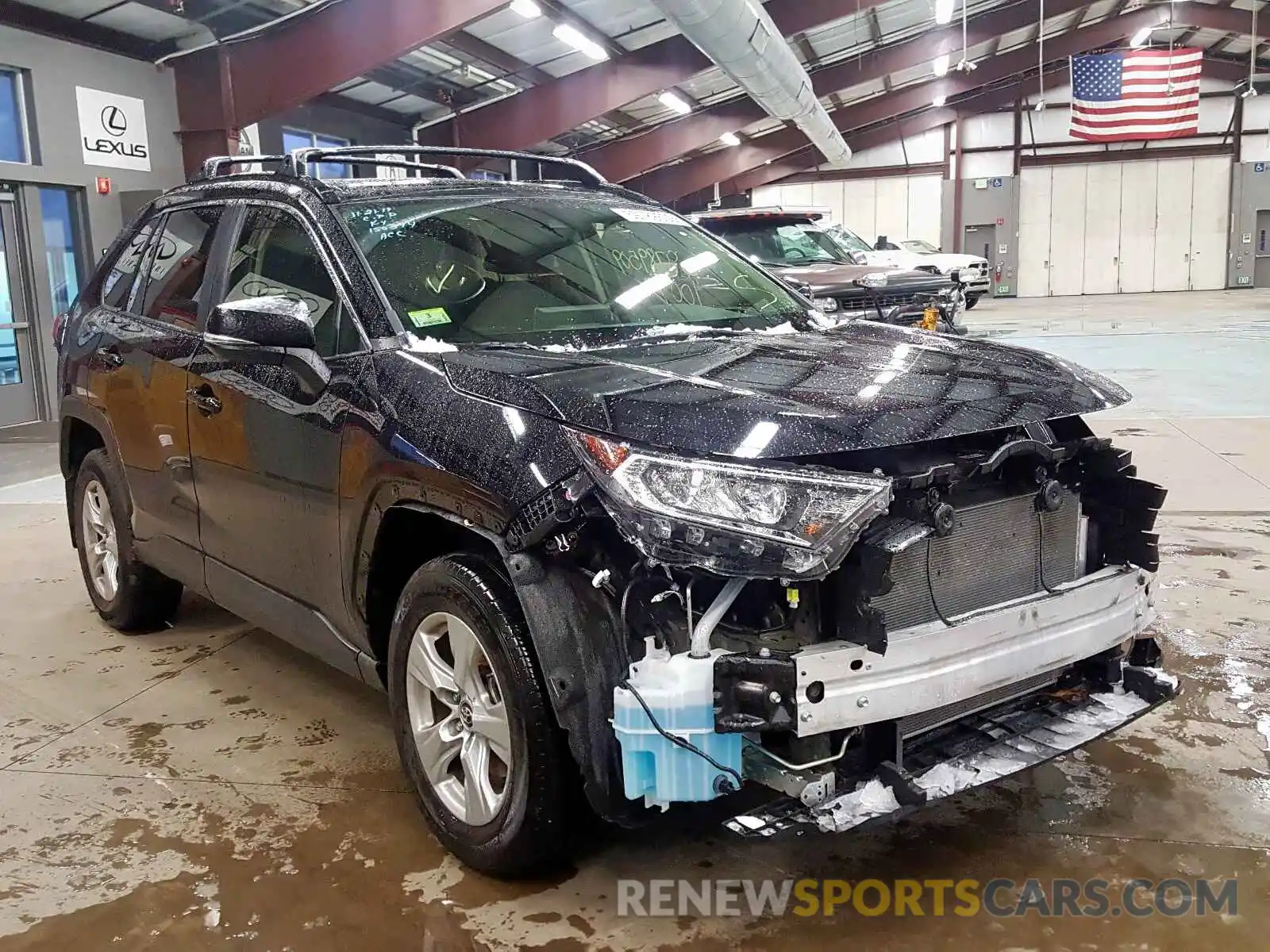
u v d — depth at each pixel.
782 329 3.21
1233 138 30.17
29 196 10.50
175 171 12.08
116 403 3.74
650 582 2.12
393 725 2.68
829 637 2.11
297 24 11.80
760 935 2.21
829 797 2.08
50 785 2.96
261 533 3.04
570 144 22.83
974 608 2.30
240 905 2.37
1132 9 26.95
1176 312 21.45
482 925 2.27
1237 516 5.44
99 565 4.26
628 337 2.90
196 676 3.78
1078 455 2.61
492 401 2.30
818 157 32.06
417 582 2.48
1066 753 2.32
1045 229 31.70
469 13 11.62
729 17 11.09
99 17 10.79
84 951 2.22
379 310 2.69
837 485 2.01
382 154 3.59
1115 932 2.19
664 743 2.02
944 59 23.36
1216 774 2.86
